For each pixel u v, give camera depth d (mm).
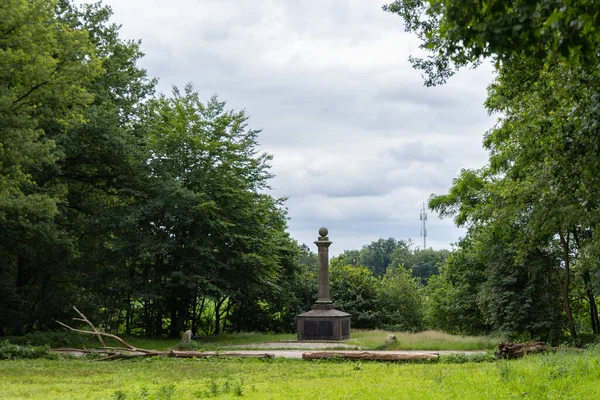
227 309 49438
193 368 17672
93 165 34281
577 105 12641
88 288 35156
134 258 34438
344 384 12625
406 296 54562
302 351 26203
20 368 17062
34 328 34719
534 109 17422
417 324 54031
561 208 21562
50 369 17000
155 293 34281
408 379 13422
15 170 24016
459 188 36062
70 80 25859
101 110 31844
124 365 18734
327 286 35062
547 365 12906
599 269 27359
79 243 35156
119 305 36469
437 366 17531
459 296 46188
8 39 24047
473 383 11555
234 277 37312
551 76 15219
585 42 6938
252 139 41406
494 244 32094
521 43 6648
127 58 36188
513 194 24672
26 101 25719
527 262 30812
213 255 35969
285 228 48781
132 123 36906
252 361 20500
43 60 24266
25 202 24875
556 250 31047
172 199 33844
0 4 23734
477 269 43156
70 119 27750
